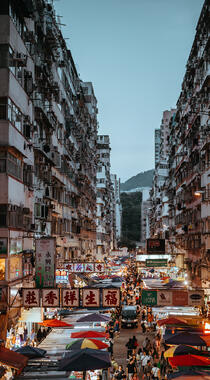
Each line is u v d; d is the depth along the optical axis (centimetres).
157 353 2833
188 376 1496
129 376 2380
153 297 2295
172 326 2591
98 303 2181
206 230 3506
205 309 3081
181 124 5453
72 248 5228
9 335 2338
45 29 3438
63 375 1703
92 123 7950
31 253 2728
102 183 9762
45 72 3297
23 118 2758
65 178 4709
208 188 3441
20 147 2638
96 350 1736
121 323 3988
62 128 4484
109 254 11869
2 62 2394
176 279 4472
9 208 2375
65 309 3338
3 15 2412
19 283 2578
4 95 2370
